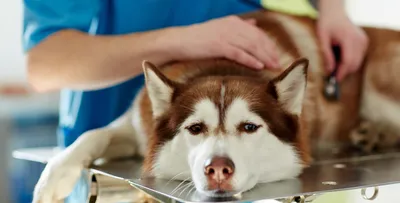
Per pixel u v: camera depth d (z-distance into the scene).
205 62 1.35
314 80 1.56
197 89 1.16
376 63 1.72
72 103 1.60
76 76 1.39
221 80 1.20
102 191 1.15
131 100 1.53
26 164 2.63
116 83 1.46
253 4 1.71
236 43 1.32
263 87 1.18
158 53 1.32
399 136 1.70
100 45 1.35
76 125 1.59
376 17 2.64
